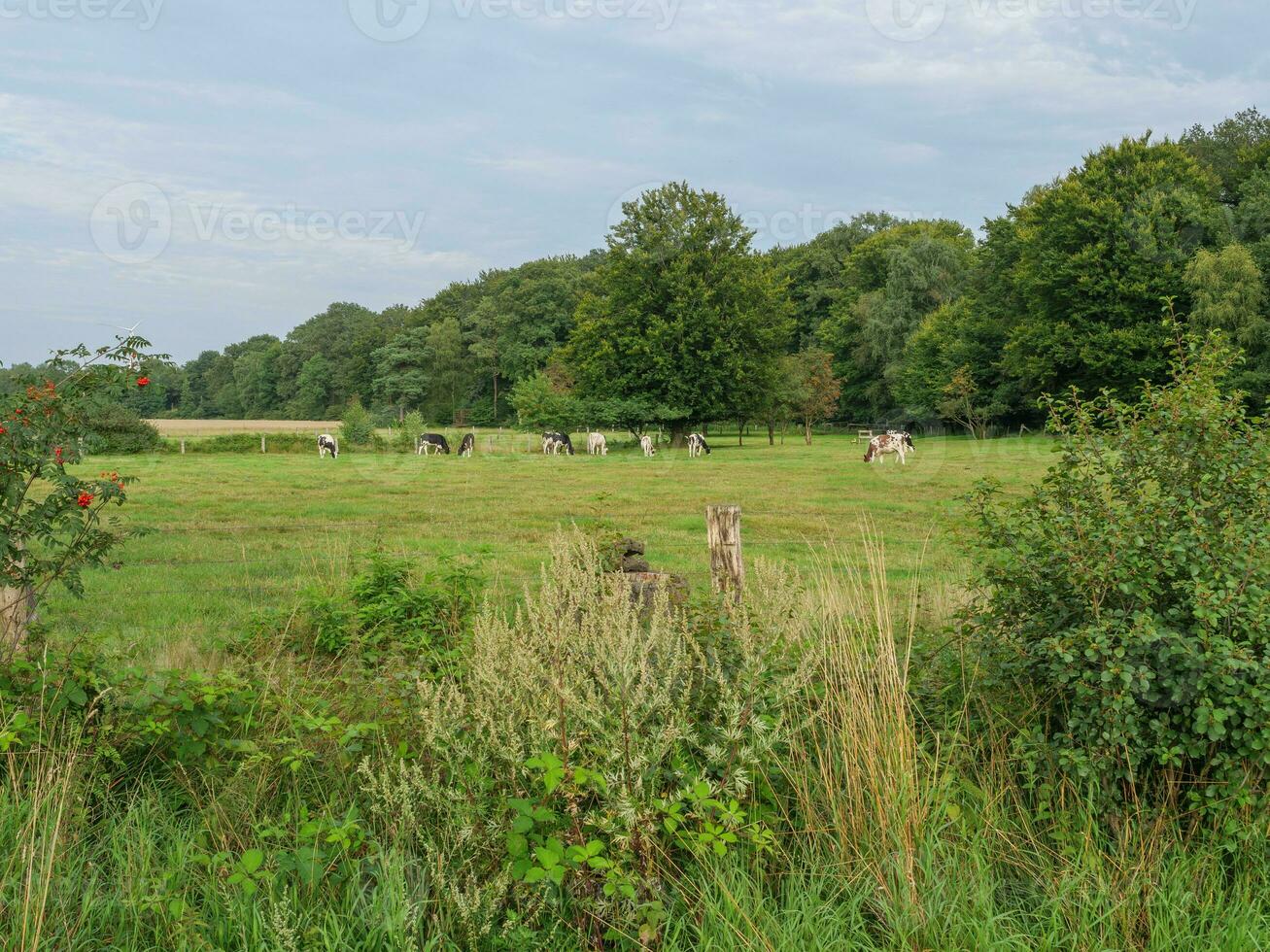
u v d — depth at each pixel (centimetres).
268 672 572
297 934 342
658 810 381
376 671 604
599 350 5203
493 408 8475
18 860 362
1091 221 4981
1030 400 5538
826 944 348
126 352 494
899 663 516
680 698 414
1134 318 4909
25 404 475
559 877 331
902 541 1411
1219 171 5538
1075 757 414
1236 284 4225
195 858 377
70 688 455
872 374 7719
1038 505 487
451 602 771
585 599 443
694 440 4581
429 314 10450
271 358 11762
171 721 466
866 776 422
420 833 391
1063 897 376
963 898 373
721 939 347
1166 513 439
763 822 405
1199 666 401
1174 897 377
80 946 343
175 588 1037
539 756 370
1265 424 470
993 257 6362
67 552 499
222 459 4322
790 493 2375
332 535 1520
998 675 477
